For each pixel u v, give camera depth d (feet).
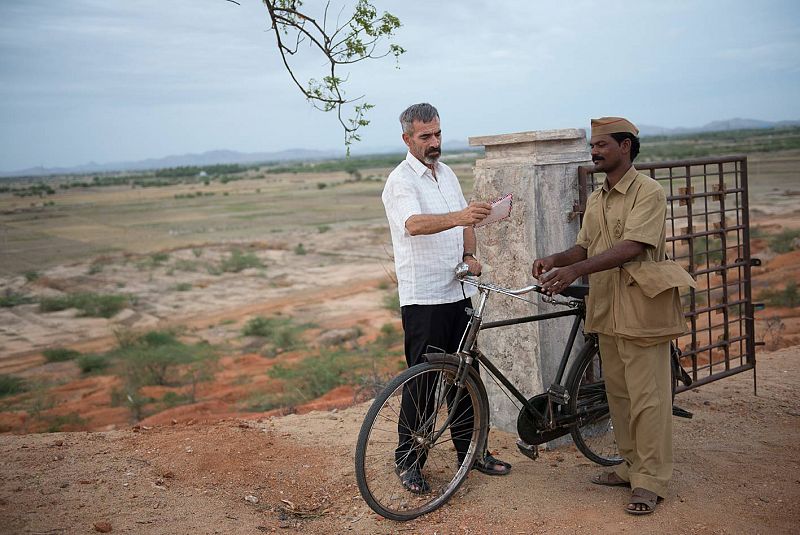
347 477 13.43
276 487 13.15
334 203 275.59
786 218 107.14
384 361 50.72
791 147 355.15
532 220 14.17
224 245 158.10
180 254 148.46
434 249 12.37
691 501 11.62
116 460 14.21
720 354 29.50
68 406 47.96
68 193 490.90
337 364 49.75
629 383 11.75
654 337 11.43
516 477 13.07
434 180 12.75
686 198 15.48
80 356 67.77
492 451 14.53
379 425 16.46
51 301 99.71
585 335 13.32
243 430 16.43
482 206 11.10
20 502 11.84
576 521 11.12
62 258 150.92
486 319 15.47
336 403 27.32
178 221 232.12
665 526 10.82
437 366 11.83
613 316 11.78
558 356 14.74
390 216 12.59
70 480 13.00
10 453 14.64
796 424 15.66
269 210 258.78
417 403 12.10
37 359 70.95
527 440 12.74
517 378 15.05
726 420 16.02
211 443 15.30
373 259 128.26
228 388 49.75
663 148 406.82
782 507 11.35
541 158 14.12
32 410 46.39
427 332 12.50
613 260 11.12
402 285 12.56
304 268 123.13
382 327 66.44
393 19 13.96
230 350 67.62
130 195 423.64
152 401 47.75
